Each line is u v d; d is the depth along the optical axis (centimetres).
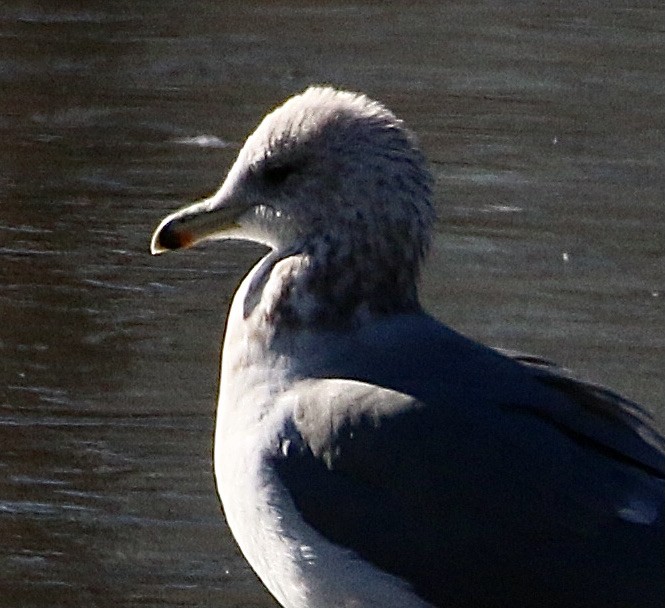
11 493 1226
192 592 1136
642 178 1775
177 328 1455
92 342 1428
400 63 2069
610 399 911
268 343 949
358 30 2153
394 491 905
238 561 1163
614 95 1991
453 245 1608
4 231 1623
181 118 1902
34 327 1451
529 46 2120
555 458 893
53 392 1351
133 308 1487
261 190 972
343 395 920
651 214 1689
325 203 955
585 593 881
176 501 1220
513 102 1967
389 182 952
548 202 1711
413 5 2227
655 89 2008
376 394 916
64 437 1290
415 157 962
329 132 955
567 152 1838
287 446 922
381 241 954
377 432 906
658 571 870
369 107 968
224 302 1501
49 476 1246
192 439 1289
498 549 894
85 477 1245
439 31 2159
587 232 1647
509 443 897
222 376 976
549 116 1931
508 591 895
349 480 912
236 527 956
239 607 1122
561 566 886
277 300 952
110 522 1199
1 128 1858
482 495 895
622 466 891
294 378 941
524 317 1480
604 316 1485
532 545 890
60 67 2022
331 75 2033
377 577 917
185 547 1177
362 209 952
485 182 1756
